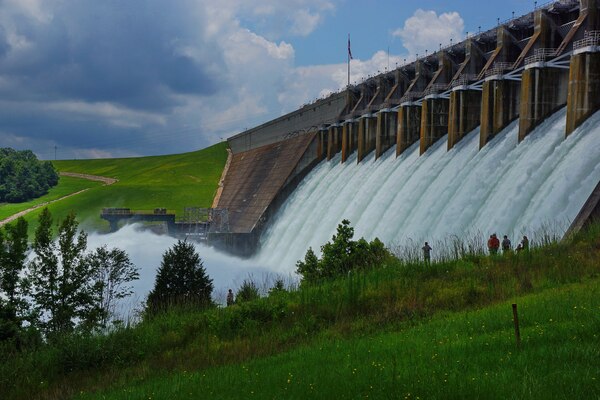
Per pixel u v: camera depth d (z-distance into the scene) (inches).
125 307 1713.8
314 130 4010.8
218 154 7066.9
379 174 2854.3
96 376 980.6
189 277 1444.4
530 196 1758.1
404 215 2352.4
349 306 1099.3
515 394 481.4
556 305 784.3
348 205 2893.7
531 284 1007.6
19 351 1151.0
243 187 4781.0
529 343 626.5
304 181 3782.0
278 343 982.4
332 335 967.0
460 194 2078.0
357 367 644.1
